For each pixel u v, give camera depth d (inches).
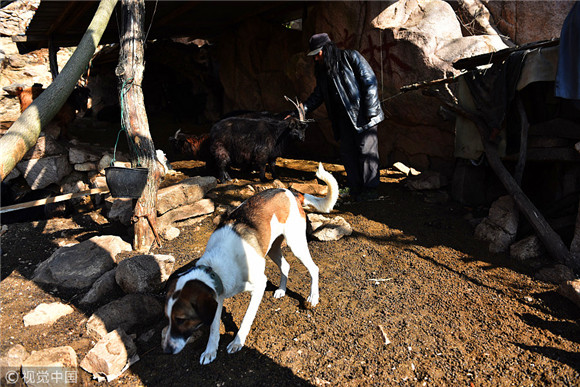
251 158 240.8
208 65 468.4
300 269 155.1
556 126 159.2
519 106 162.7
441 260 158.6
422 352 111.0
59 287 145.9
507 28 235.0
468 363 106.4
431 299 134.7
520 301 131.2
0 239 188.2
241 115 303.1
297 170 274.1
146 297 127.8
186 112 479.8
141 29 161.2
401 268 154.4
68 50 549.0
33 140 82.6
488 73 173.8
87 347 115.4
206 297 93.6
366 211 203.8
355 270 153.8
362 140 201.6
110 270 148.1
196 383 102.2
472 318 124.3
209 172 268.4
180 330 93.0
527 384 99.0
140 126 162.9
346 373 104.6
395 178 248.5
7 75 507.5
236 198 220.4
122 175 132.6
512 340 114.0
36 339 118.6
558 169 169.2
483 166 199.9
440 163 241.6
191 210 194.2
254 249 109.8
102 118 494.3
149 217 167.6
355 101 196.1
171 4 292.0
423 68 225.0
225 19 380.2
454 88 215.5
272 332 120.1
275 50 363.3
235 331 120.6
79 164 248.5
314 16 301.1
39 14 290.8
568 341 112.0
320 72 204.8
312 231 179.2
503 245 161.9
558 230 160.1
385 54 242.4
